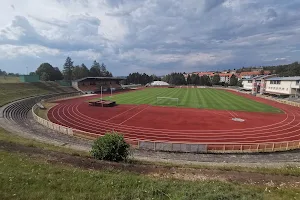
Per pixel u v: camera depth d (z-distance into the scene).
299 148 24.95
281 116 44.88
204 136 30.08
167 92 95.38
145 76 173.62
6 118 34.44
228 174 13.16
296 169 14.98
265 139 29.31
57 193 8.40
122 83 153.25
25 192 8.27
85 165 13.02
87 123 36.75
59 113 45.31
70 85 96.38
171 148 22.89
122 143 15.80
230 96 81.88
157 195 8.88
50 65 125.81
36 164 11.84
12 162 11.69
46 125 32.31
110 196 8.45
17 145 16.53
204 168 14.78
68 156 14.69
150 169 13.34
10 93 60.50
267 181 12.16
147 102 62.12
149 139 28.55
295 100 66.00
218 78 154.50
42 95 70.00
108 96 78.56
